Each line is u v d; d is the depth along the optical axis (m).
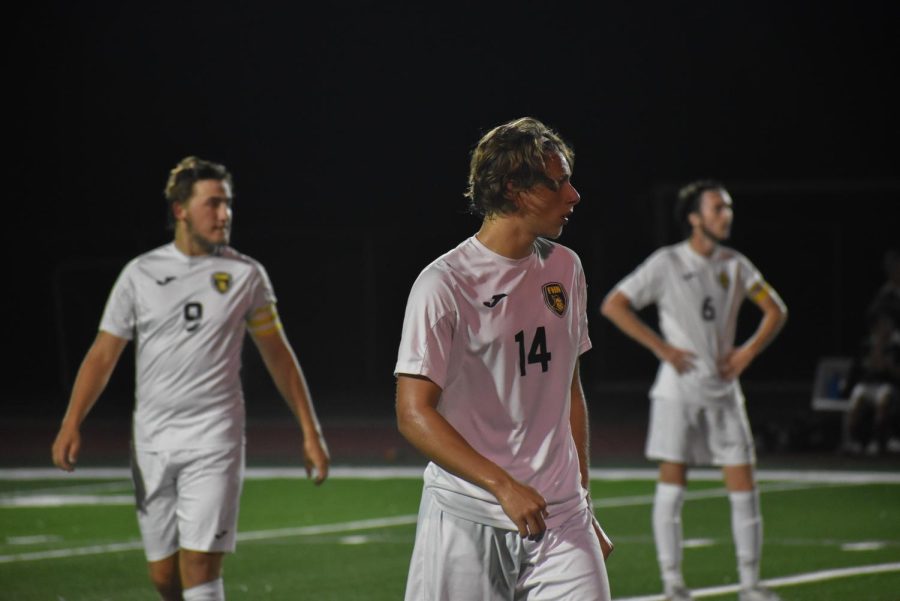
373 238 65.12
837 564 21.70
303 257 64.38
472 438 9.73
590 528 10.01
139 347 14.68
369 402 59.56
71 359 60.56
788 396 58.59
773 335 19.42
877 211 61.25
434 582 9.77
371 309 62.06
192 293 14.56
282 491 32.31
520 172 9.45
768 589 18.59
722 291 19.28
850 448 37.16
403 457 38.91
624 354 62.25
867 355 36.88
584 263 64.06
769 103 64.94
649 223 62.66
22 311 61.59
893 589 19.55
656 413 19.25
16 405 59.44
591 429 47.88
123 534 26.05
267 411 55.66
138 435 14.65
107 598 19.83
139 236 61.00
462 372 9.63
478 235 9.80
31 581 21.19
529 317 9.69
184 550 14.38
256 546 24.30
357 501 30.44
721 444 18.88
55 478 35.59
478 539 9.66
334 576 21.28
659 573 21.08
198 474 14.36
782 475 33.75
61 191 67.62
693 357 19.03
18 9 67.19
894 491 30.66
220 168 14.86
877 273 61.00
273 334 15.11
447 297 9.47
